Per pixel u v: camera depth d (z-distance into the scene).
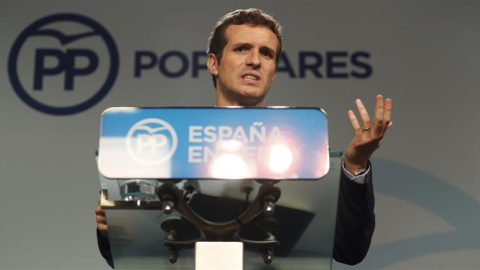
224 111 1.73
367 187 2.19
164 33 5.15
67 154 4.91
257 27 2.54
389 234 4.69
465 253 4.65
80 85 5.04
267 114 1.72
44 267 4.70
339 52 5.03
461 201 4.74
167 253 1.89
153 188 1.80
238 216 1.83
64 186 4.84
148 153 1.71
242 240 1.86
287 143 1.71
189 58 5.10
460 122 4.89
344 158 2.18
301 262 1.88
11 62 5.07
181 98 5.02
